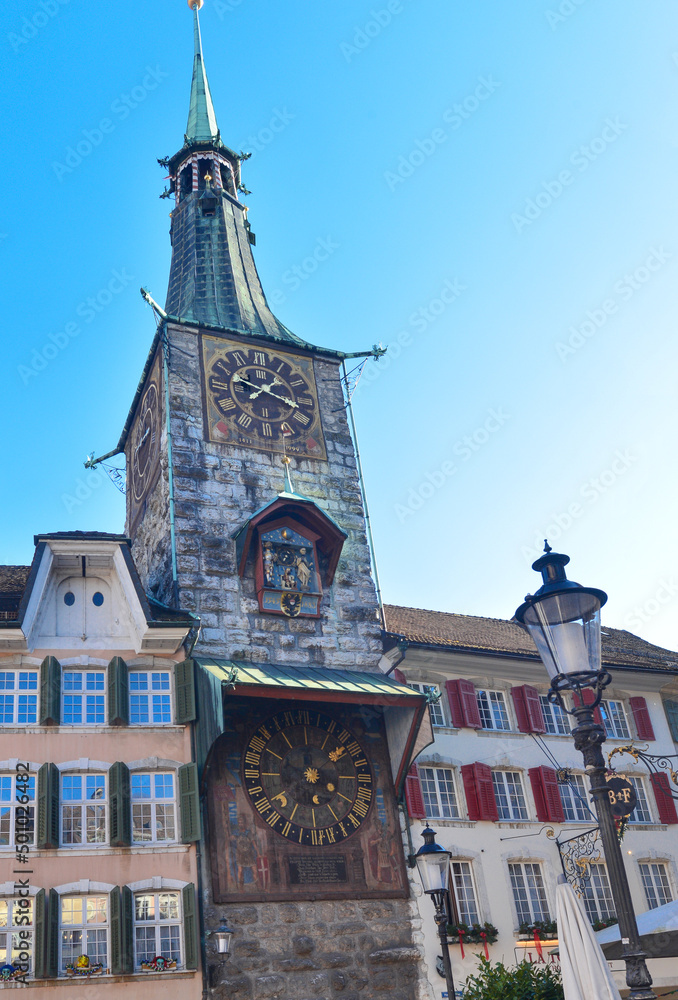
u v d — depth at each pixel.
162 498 31.41
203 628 28.33
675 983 22.88
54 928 22.02
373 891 26.20
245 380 34.09
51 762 23.84
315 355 36.47
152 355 35.06
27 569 32.69
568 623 12.72
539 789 31.92
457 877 28.97
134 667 25.95
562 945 13.48
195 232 40.94
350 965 24.94
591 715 12.38
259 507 31.56
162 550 30.66
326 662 29.67
